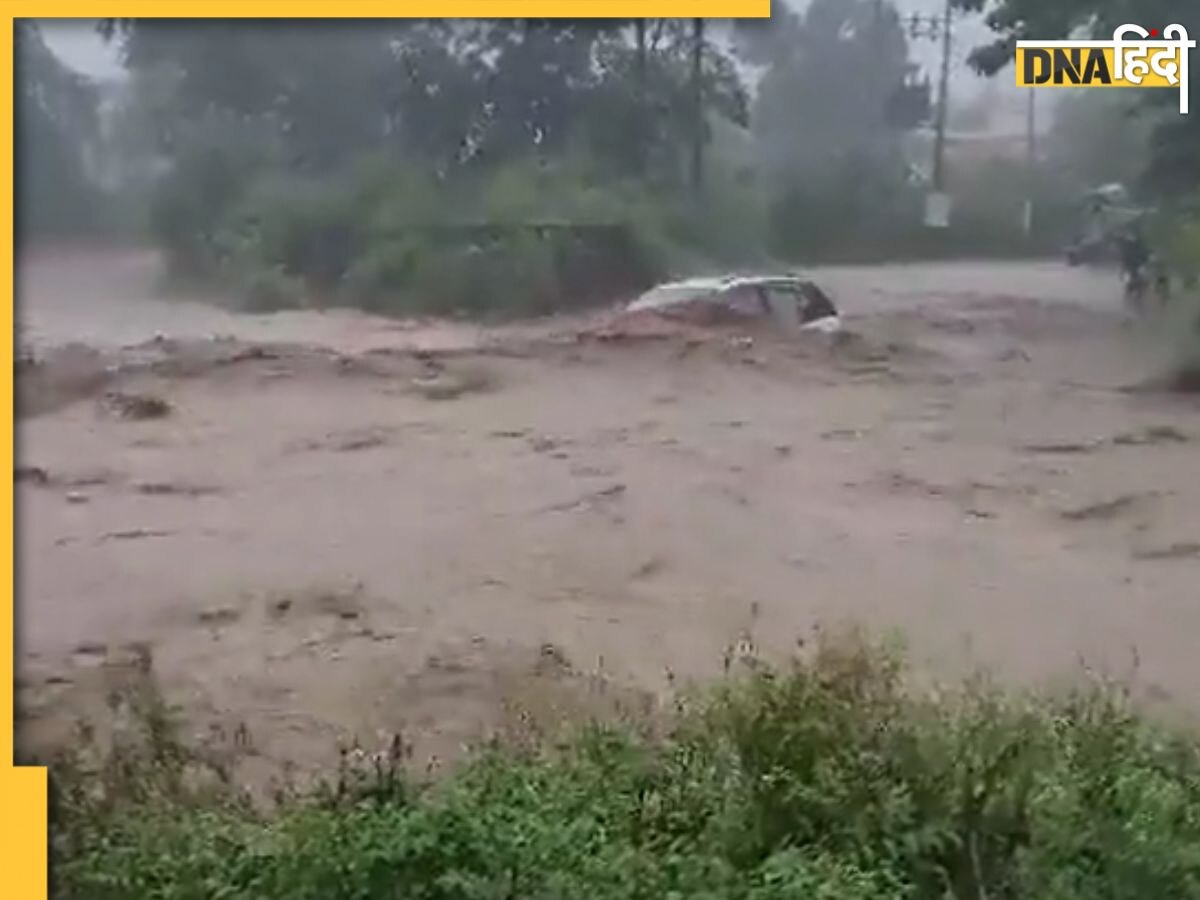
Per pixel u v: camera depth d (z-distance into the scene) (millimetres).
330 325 16891
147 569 8602
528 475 11680
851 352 16719
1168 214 17766
